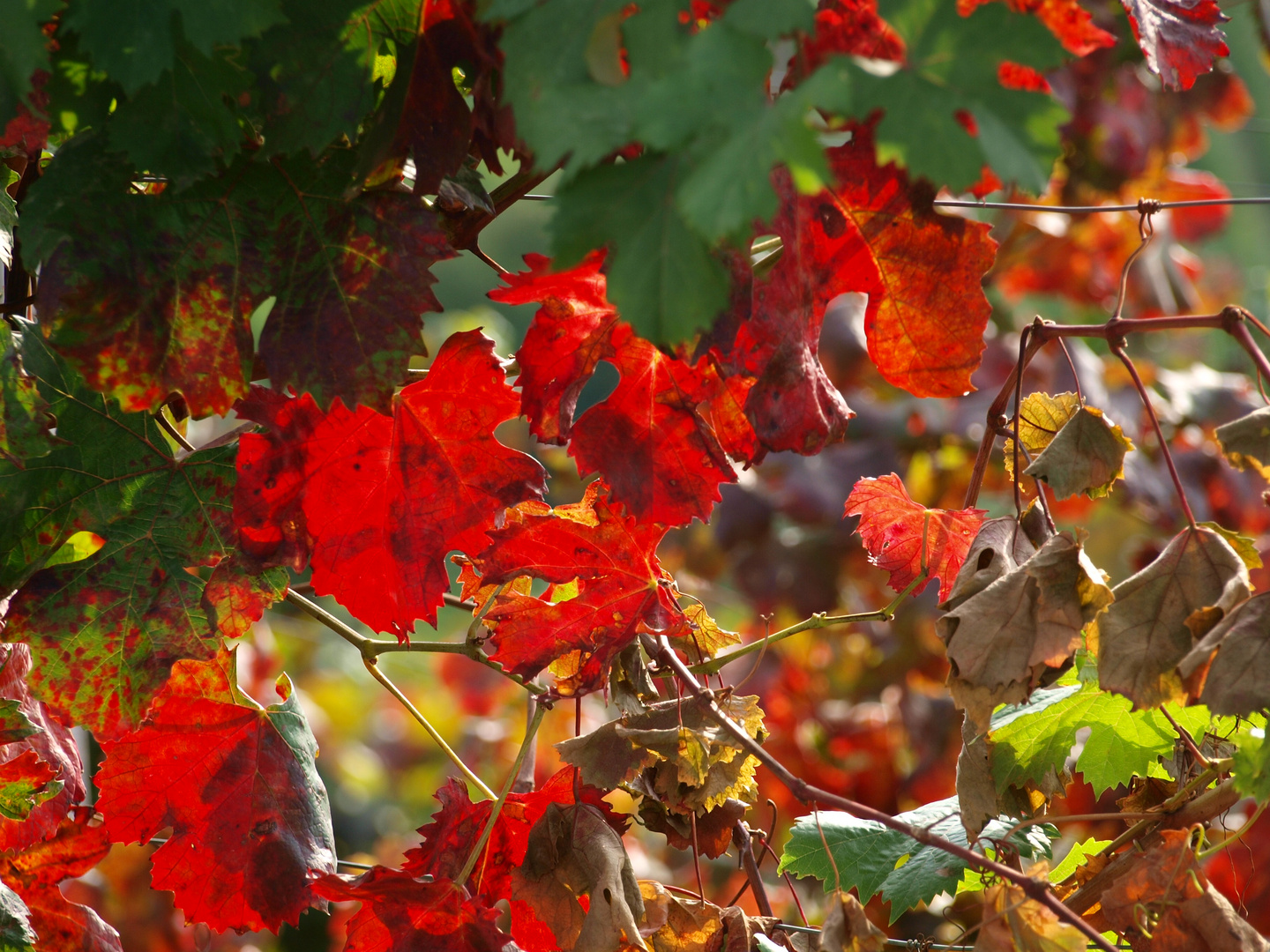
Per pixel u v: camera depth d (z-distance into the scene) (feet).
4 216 11.33
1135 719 11.42
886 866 11.58
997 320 21.36
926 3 10.76
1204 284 25.50
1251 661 10.97
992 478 19.21
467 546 11.30
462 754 22.26
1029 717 11.41
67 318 11.03
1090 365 18.81
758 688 18.29
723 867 17.69
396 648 11.48
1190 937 11.10
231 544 11.28
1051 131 10.75
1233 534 11.12
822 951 11.09
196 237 11.10
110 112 11.03
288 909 11.37
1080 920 11.00
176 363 11.09
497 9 10.88
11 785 11.30
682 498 11.27
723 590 23.32
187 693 11.40
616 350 11.24
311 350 11.11
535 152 10.78
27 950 11.27
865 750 17.99
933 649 18.13
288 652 27.53
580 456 11.24
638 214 10.79
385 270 11.13
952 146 10.73
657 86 10.71
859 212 11.19
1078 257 21.15
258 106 11.04
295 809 11.43
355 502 11.28
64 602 11.23
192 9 10.93
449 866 11.34
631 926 11.24
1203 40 11.25
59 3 10.92
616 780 11.28
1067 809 14.12
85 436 11.27
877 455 18.65
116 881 16.75
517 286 11.14
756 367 11.14
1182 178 22.26
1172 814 11.30
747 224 10.75
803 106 10.71
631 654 11.39
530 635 11.34
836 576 18.83
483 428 11.29
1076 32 10.94
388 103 11.10
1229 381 19.90
